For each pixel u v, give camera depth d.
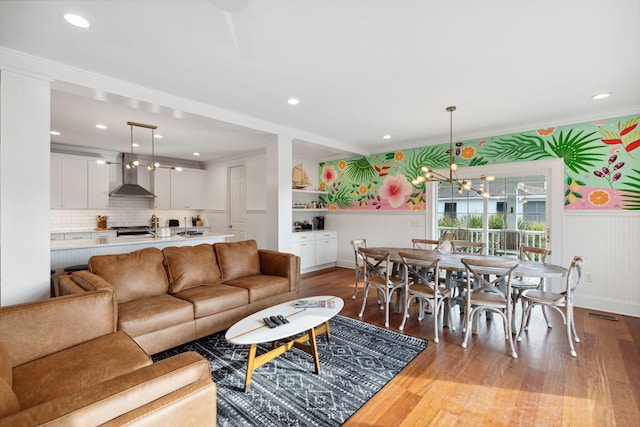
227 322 3.11
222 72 2.79
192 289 3.25
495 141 4.73
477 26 2.07
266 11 1.91
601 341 3.02
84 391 1.10
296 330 2.32
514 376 2.40
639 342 2.99
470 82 2.98
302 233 6.18
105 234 6.20
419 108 3.74
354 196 6.67
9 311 1.72
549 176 4.30
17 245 2.41
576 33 2.14
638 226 3.68
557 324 3.48
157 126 4.54
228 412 1.99
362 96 3.36
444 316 3.61
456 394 2.17
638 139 3.67
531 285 3.28
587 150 3.99
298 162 6.86
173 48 2.37
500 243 4.73
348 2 1.83
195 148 6.20
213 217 7.75
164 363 1.31
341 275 6.00
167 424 1.18
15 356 1.69
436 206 5.45
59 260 3.47
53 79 2.58
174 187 7.34
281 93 3.29
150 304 2.72
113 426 1.06
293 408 2.03
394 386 2.28
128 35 2.18
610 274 3.86
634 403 2.06
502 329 3.34
